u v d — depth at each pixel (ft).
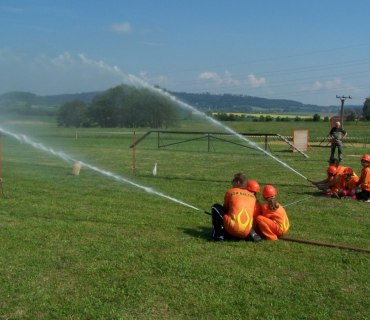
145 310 17.07
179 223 30.07
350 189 40.34
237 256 23.08
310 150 101.81
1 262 21.98
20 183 46.44
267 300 17.98
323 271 21.24
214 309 17.16
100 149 96.78
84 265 21.72
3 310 17.04
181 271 20.92
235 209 25.38
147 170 60.18
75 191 42.11
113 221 30.37
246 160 75.00
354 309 17.38
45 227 28.55
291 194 42.22
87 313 16.79
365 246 25.45
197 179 51.88
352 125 216.13
